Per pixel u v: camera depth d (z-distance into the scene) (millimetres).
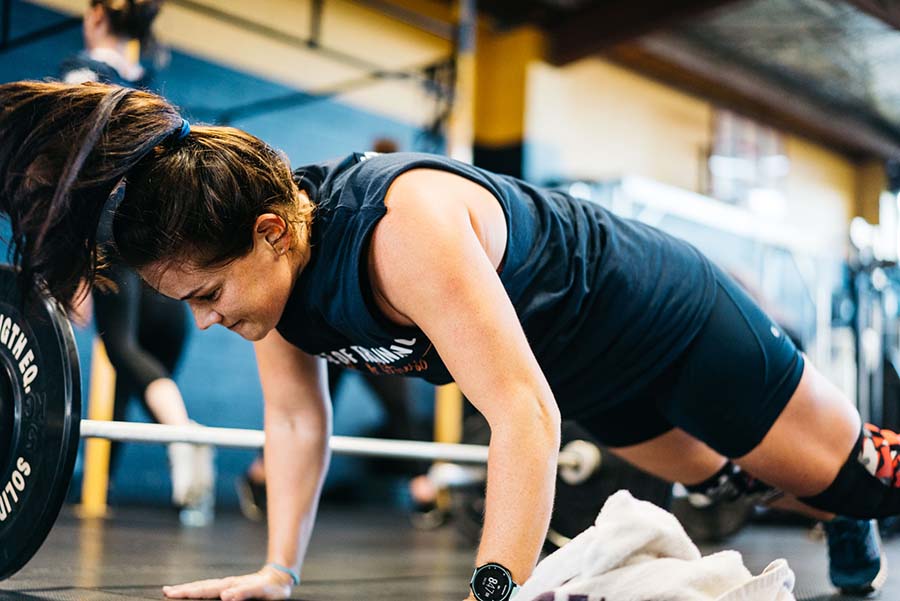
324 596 1557
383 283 1060
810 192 8914
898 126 8914
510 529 965
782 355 1439
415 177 1094
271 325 1127
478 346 998
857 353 4871
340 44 5543
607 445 1727
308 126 5312
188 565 1977
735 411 1428
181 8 4793
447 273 1009
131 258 1044
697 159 7941
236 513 3998
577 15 6824
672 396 1454
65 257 1013
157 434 1770
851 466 1467
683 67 7531
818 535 3461
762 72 7785
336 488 5113
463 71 4621
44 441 1271
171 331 3061
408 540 3064
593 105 7223
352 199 1089
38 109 983
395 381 3771
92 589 1498
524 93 6758
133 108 999
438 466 3734
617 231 1392
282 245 1073
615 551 983
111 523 3121
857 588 1716
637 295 1350
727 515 3084
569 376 1393
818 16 6672
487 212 1141
